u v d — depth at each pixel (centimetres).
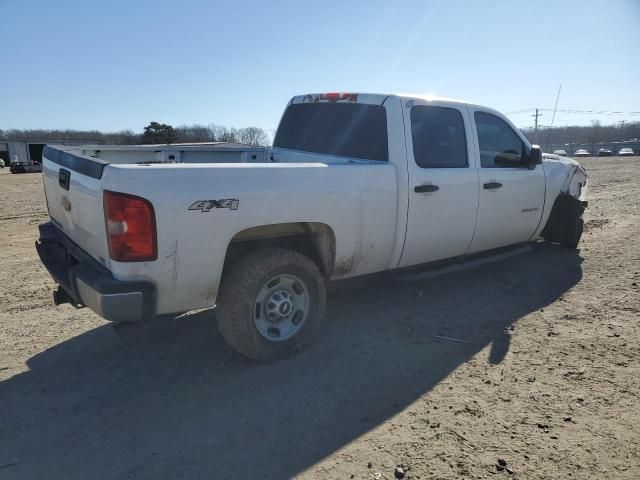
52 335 430
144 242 297
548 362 361
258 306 359
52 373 360
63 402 320
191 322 452
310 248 403
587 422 287
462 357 373
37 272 646
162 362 374
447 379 340
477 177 487
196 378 348
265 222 342
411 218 432
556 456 258
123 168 291
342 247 392
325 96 505
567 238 673
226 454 264
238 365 366
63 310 494
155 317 336
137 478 247
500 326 430
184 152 531
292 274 365
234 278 344
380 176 406
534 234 598
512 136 549
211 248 321
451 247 486
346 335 415
